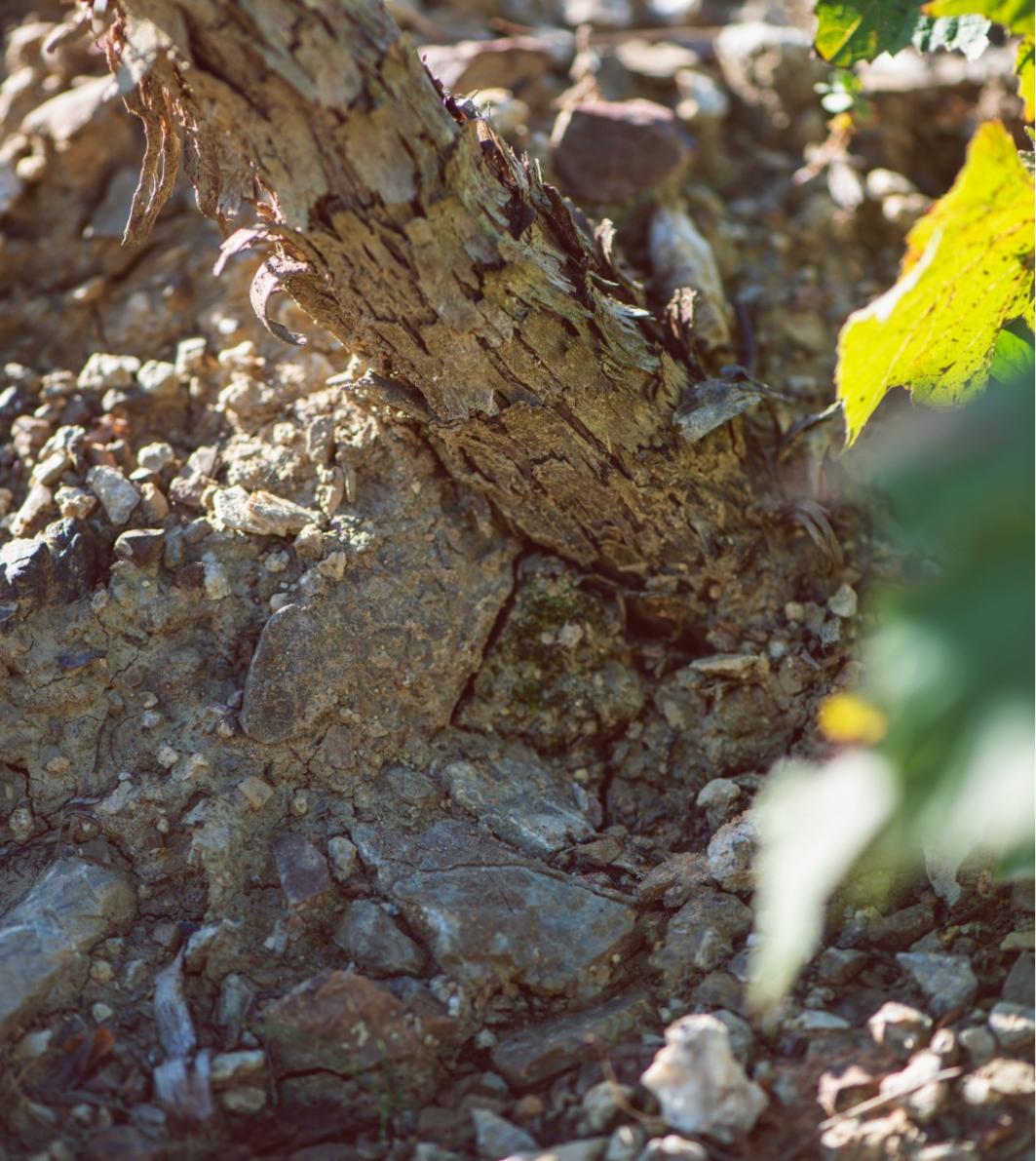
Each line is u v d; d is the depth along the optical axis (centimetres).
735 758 99
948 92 115
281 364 102
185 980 92
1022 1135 88
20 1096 89
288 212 91
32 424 102
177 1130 89
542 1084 91
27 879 94
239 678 97
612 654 99
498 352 94
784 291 108
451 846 95
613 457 97
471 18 118
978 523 84
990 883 94
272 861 95
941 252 92
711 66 115
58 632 97
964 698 83
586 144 107
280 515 98
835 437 102
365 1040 91
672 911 95
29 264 107
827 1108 89
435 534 98
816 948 93
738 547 99
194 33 88
